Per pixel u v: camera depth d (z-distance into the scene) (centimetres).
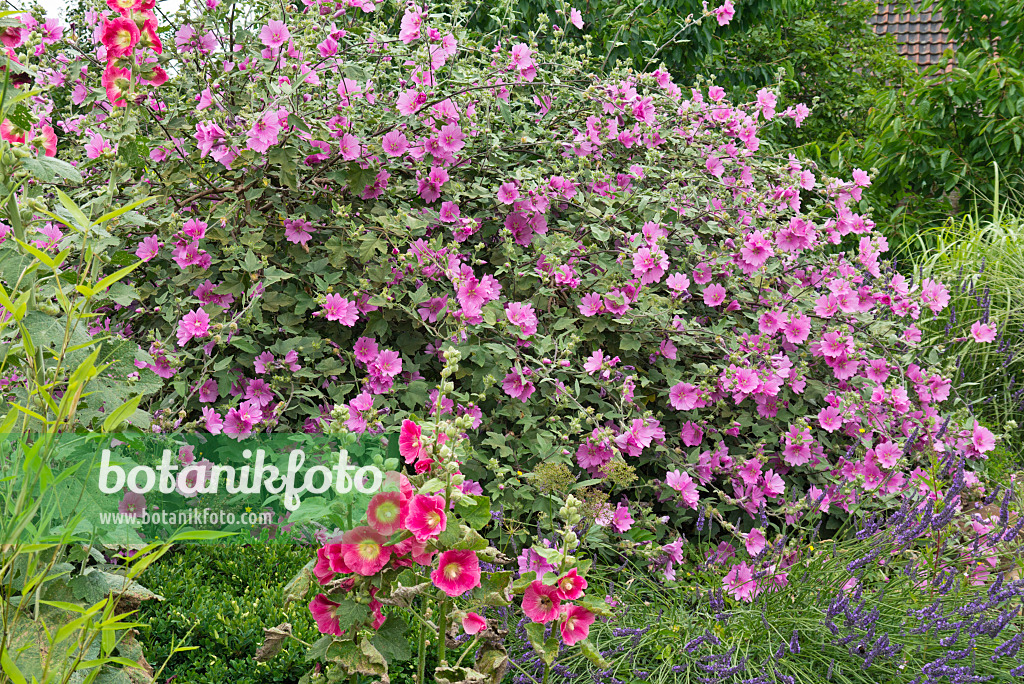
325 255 321
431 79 325
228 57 320
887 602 252
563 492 264
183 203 307
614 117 354
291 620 217
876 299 364
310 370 295
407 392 296
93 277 163
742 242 341
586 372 305
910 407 344
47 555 149
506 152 350
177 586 225
